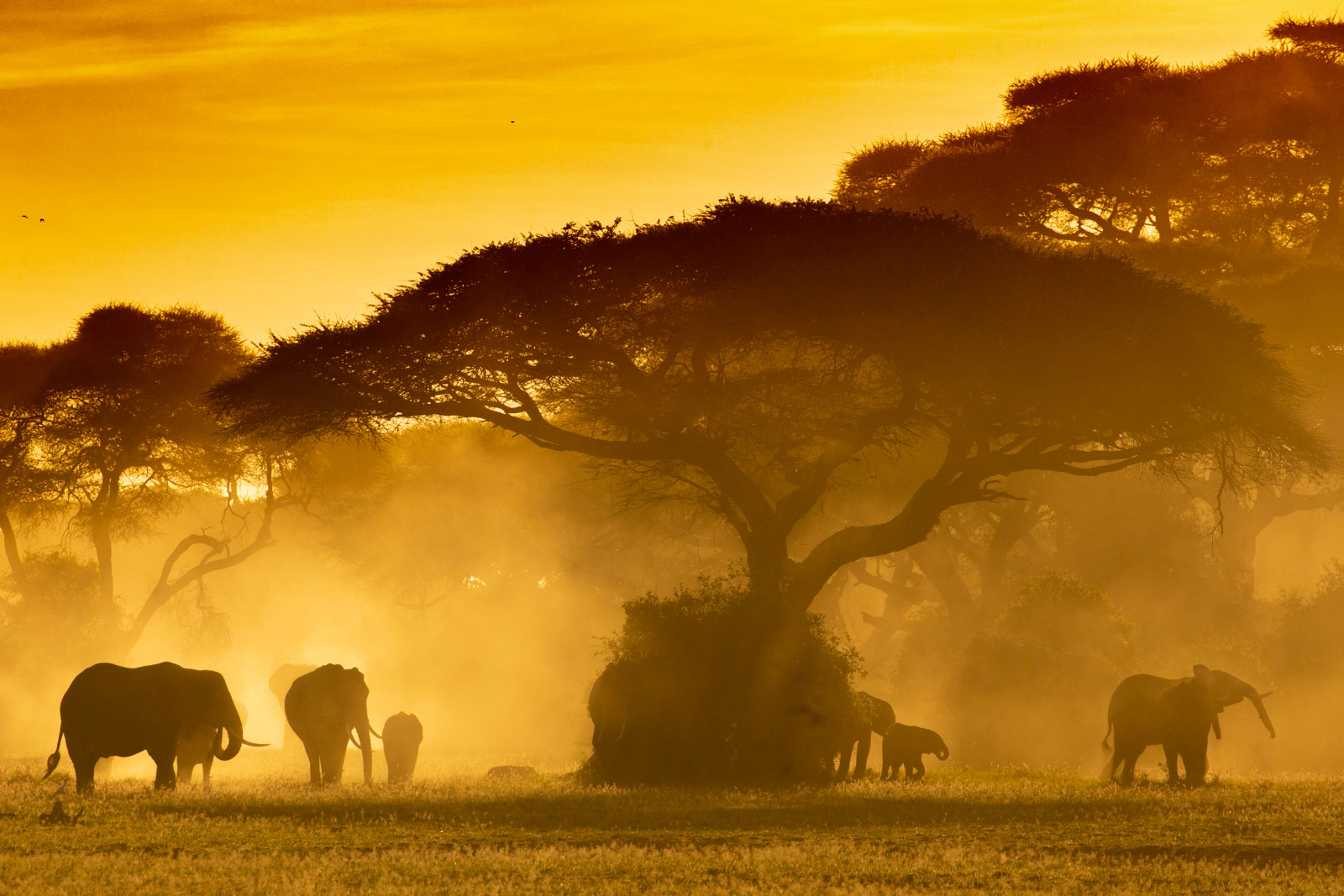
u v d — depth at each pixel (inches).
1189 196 7519.7
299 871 2292.1
